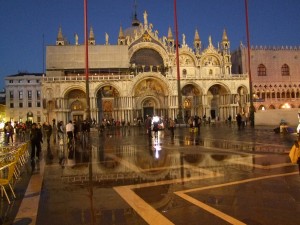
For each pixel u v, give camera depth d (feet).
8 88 412.36
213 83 307.58
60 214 31.63
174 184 42.16
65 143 124.88
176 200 34.47
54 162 69.82
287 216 28.17
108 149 93.09
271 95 344.28
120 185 43.11
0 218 31.04
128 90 287.89
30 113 412.57
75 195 38.81
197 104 312.71
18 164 61.46
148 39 315.58
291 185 39.24
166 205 32.89
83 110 290.76
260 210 30.04
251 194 35.70
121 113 287.07
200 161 61.21
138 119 285.23
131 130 211.41
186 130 178.29
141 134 164.25
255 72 343.46
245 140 101.86
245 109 315.37
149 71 315.78
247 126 192.95
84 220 29.50
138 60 317.63
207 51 330.54
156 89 303.07
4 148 64.54
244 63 343.87
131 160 67.05
